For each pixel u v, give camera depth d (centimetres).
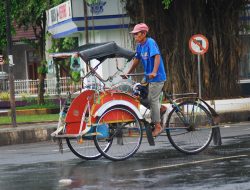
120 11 4788
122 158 2211
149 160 2184
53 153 2611
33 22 6388
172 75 4519
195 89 4528
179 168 1975
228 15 4631
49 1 6075
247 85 5059
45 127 3553
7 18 3725
